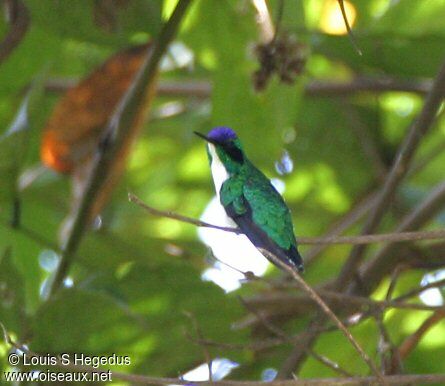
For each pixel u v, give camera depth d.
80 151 12.39
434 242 12.16
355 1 13.41
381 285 13.49
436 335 13.56
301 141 16.69
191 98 16.30
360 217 15.20
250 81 12.15
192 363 11.23
